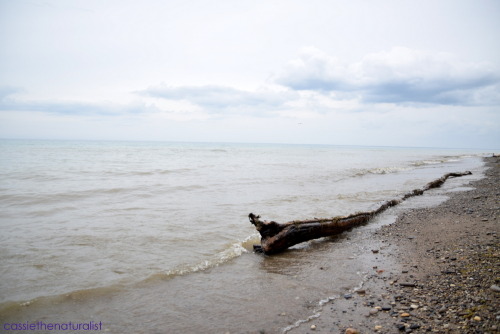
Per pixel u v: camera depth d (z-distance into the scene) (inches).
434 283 196.9
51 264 236.8
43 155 1485.0
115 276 220.2
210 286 209.5
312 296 193.9
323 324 159.3
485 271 202.8
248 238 320.5
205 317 168.9
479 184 721.6
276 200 518.9
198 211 426.9
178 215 401.7
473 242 272.2
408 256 258.7
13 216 377.4
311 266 249.3
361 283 211.6
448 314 155.6
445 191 640.4
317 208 465.4
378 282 211.0
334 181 804.0
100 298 189.5
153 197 526.3
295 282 216.4
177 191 589.0
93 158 1390.3
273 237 284.2
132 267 236.8
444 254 251.1
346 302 183.8
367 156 2583.7
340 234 352.5
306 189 654.5
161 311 175.3
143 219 377.7
